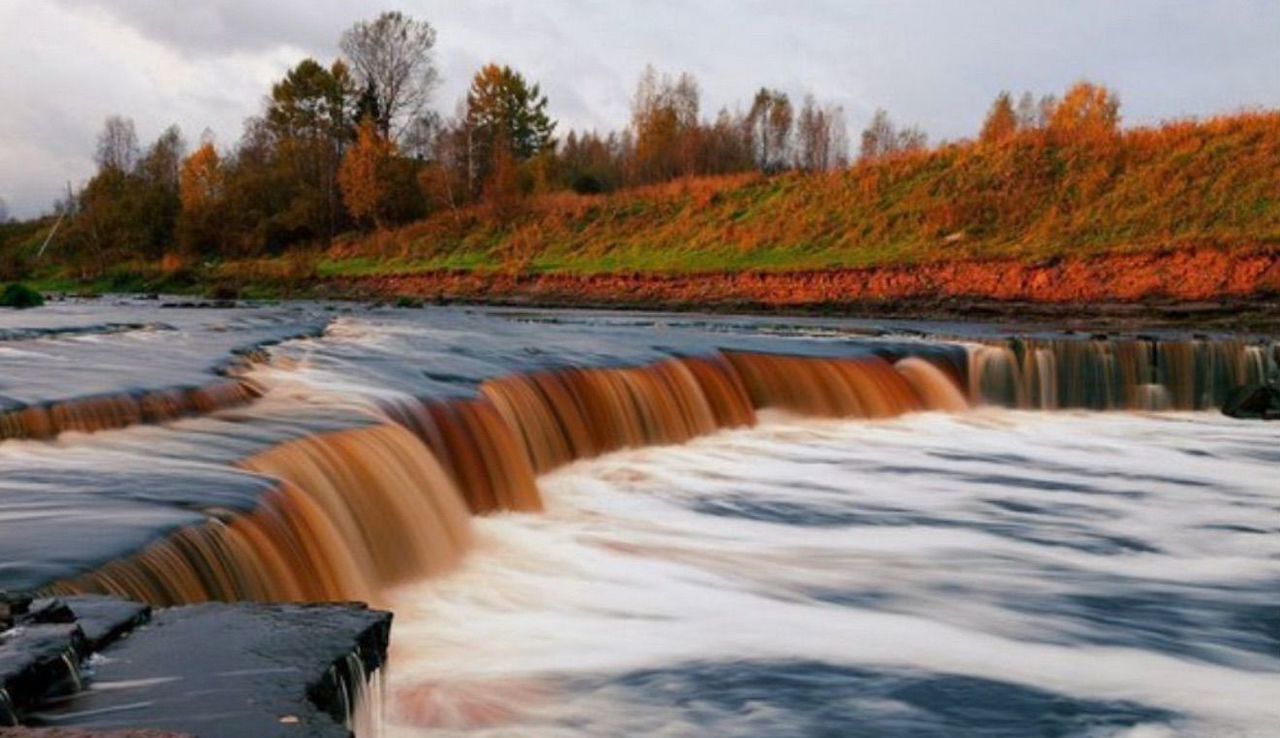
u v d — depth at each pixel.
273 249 63.59
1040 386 20.92
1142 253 33.28
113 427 8.93
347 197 60.34
